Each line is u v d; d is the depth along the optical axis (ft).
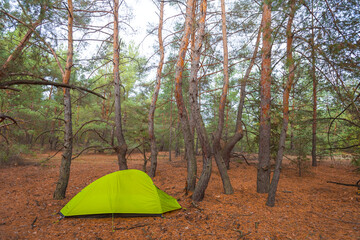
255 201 23.95
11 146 46.85
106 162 57.52
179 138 71.46
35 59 25.17
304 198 25.04
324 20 21.35
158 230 17.17
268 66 27.12
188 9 26.71
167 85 66.39
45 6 22.25
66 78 26.04
